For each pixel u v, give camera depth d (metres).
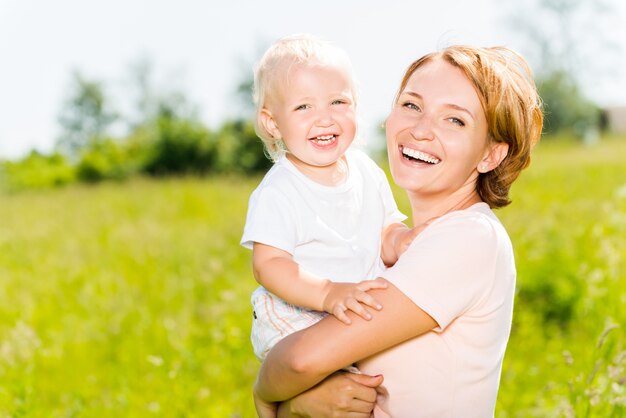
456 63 2.25
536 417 4.00
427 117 2.25
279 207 2.44
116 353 5.54
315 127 2.52
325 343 2.09
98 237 10.55
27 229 11.71
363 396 2.17
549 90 46.97
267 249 2.40
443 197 2.41
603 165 15.56
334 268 2.49
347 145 2.57
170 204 13.93
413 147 2.27
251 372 4.91
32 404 4.26
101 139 34.16
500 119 2.24
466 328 2.13
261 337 2.52
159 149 30.38
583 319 5.43
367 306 2.09
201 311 6.27
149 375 4.97
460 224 2.14
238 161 30.17
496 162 2.33
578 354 4.68
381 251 2.63
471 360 2.14
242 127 31.14
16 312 6.88
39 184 32.12
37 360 5.28
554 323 5.53
